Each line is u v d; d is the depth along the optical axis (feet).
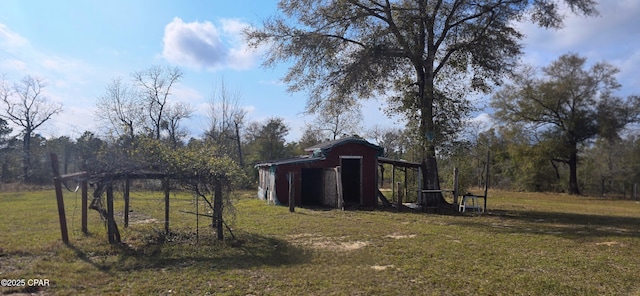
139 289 19.71
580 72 128.98
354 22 59.72
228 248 28.89
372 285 20.92
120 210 51.65
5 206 57.31
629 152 140.05
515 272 23.76
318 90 61.21
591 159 147.02
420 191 60.70
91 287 20.01
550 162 146.10
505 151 155.53
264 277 22.04
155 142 30.78
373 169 68.13
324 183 66.80
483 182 161.38
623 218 55.01
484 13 61.31
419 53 59.00
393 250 29.32
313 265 24.77
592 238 36.35
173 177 30.58
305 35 59.21
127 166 29.91
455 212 58.65
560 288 20.74
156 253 26.99
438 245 31.53
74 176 29.22
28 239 31.19
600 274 23.58
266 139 145.69
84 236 32.45
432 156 60.49
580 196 123.24
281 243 31.45
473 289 20.44
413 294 19.58
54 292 19.12
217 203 31.71
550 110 132.67
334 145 67.00
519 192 138.00
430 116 58.75
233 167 32.63
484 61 61.72
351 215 51.44
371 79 58.95
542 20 60.54
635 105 124.47
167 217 33.37
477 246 31.42
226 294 19.17
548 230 41.55
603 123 125.49
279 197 65.51
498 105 139.23
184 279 21.43
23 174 130.62
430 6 59.77
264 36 60.44
